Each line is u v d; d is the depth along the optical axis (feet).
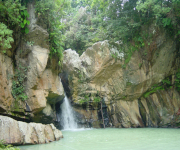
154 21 44.19
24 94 31.81
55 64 39.09
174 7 42.57
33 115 32.73
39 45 34.50
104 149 20.97
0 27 27.09
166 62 45.03
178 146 22.24
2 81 26.81
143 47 45.96
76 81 48.14
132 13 47.24
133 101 48.47
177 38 44.06
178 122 42.88
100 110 49.90
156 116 45.83
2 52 28.43
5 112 27.09
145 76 45.83
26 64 33.35
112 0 49.96
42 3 34.04
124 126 46.32
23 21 32.48
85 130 41.86
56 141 26.03
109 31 55.16
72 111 47.98
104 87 49.98
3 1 29.63
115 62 47.29
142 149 20.80
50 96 37.35
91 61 50.16
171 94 46.09
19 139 21.40
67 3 41.32
